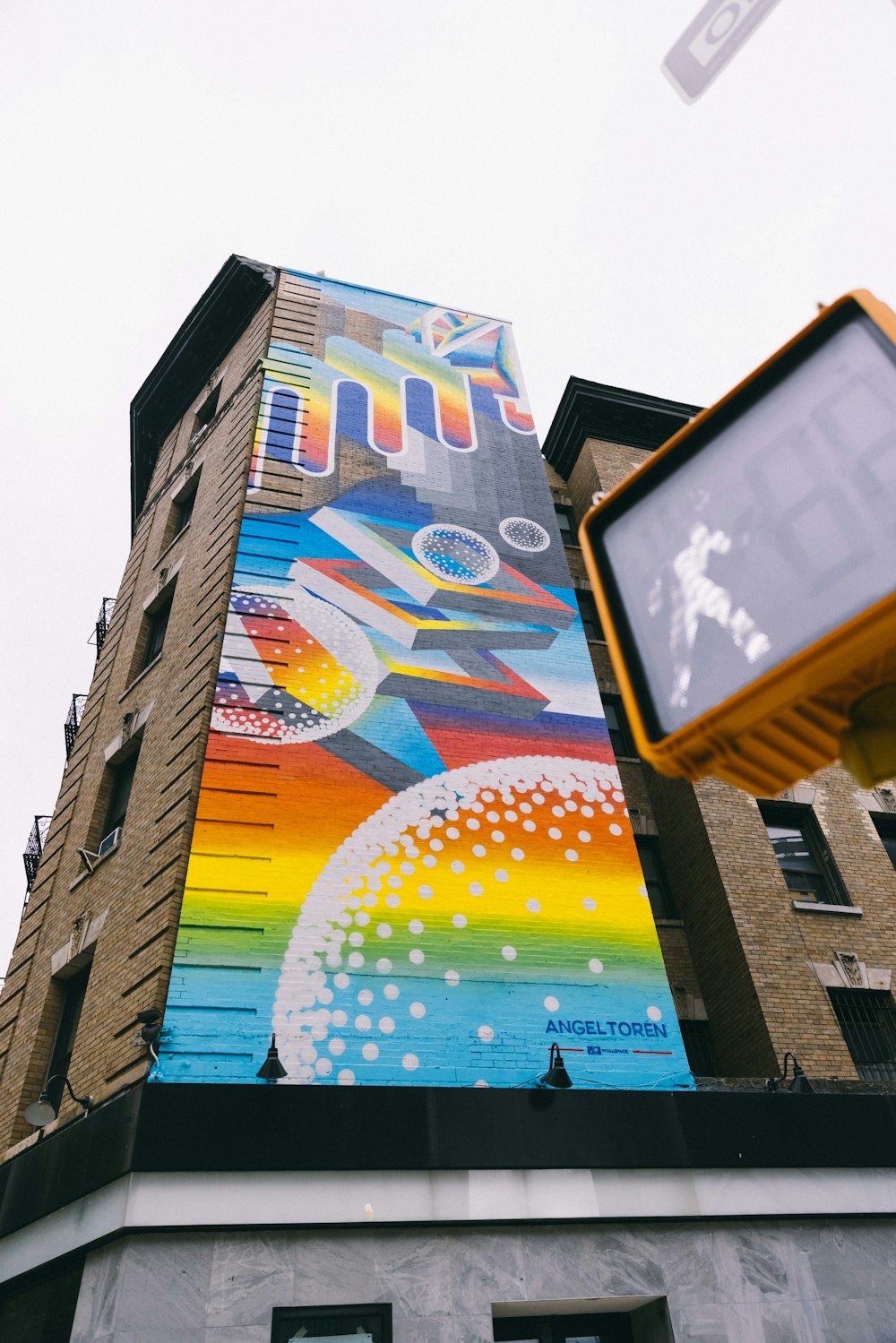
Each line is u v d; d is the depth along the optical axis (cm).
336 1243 920
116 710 1650
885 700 151
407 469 1748
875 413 167
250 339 2088
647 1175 1030
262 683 1302
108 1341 821
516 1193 974
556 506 2286
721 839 1539
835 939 1445
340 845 1181
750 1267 1027
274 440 1681
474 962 1143
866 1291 1045
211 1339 838
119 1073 1015
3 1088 1295
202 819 1143
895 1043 1371
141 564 2006
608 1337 1038
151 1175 887
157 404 2375
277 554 1477
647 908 1271
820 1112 1134
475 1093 1013
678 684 179
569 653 1558
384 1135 958
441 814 1261
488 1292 934
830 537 164
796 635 159
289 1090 957
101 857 1374
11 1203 1052
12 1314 1050
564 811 1334
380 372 1936
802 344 190
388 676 1387
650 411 2312
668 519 200
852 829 1617
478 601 1561
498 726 1396
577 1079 1088
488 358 2105
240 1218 884
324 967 1079
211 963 1044
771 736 163
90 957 1292
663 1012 1180
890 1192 1104
